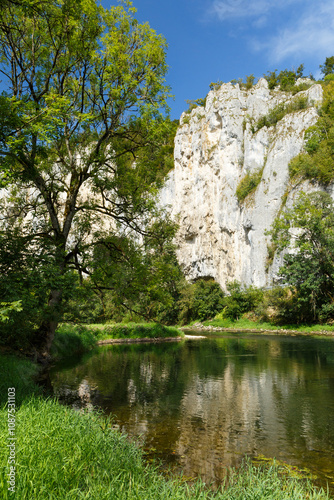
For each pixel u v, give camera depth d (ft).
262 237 195.31
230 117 235.40
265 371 52.65
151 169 48.52
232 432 26.32
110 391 39.83
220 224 229.86
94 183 45.70
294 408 33.04
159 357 69.92
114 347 91.25
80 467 12.76
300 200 153.17
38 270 28.84
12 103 30.32
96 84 43.98
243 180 219.41
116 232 49.88
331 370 52.37
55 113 32.04
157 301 47.62
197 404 34.50
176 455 21.68
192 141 256.52
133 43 44.01
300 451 22.62
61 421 19.26
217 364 59.98
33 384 33.50
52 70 41.93
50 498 9.87
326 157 169.07
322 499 14.69
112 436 19.22
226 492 13.73
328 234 134.41
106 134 44.52
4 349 40.78
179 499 12.25
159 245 48.88
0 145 31.22
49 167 43.98
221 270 231.09
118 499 10.98
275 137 205.87
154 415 30.66
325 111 196.13
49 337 44.50
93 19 40.29
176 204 260.83
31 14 35.27
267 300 162.30
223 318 189.67
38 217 46.60
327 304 133.28
